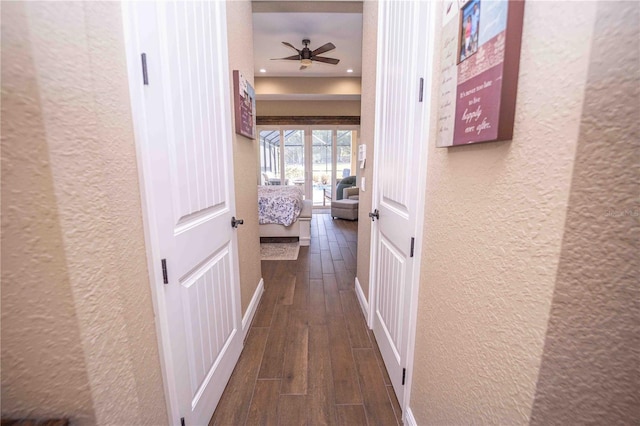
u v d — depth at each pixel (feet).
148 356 2.92
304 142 22.95
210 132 4.46
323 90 19.83
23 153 1.47
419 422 3.89
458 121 2.62
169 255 3.28
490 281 2.31
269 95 20.51
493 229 2.25
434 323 3.42
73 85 1.67
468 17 2.40
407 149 4.24
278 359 5.93
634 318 1.40
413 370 4.12
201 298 4.15
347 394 5.06
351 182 23.58
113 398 2.06
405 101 4.33
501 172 2.13
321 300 8.49
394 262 4.99
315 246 13.93
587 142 1.46
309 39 13.96
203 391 4.23
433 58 3.35
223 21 5.02
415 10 3.88
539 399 1.83
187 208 3.72
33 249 1.56
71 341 1.74
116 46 2.42
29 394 1.69
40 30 1.47
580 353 1.61
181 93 3.59
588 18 1.42
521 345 1.97
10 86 1.39
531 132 1.81
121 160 2.47
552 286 1.68
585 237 1.51
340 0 10.51
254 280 7.98
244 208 6.86
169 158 3.31
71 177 1.68
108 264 2.01
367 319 7.21
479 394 2.50
